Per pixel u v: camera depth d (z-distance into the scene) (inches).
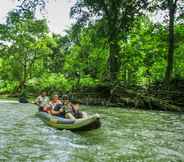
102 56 1893.5
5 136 493.0
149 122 746.2
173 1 1384.1
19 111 903.1
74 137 507.5
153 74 1866.4
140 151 421.4
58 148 422.0
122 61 1809.8
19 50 2285.9
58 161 356.5
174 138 530.9
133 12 1466.5
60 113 634.8
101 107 1196.5
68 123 573.9
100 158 376.5
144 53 1785.2
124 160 371.9
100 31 1544.0
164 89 1291.8
